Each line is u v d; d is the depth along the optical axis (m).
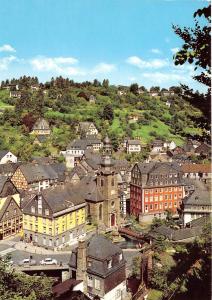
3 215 101.00
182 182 134.38
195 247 45.34
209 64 15.09
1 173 158.00
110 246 69.12
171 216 121.56
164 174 131.38
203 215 109.62
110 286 66.81
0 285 29.34
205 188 121.44
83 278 67.25
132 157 198.12
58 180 154.12
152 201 129.75
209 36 14.84
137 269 73.44
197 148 194.50
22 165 148.38
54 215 94.81
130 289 70.38
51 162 179.75
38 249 95.75
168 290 41.94
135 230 115.56
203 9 14.54
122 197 137.75
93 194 114.19
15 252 92.50
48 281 33.78
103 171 114.94
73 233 102.19
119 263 69.25
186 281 28.53
